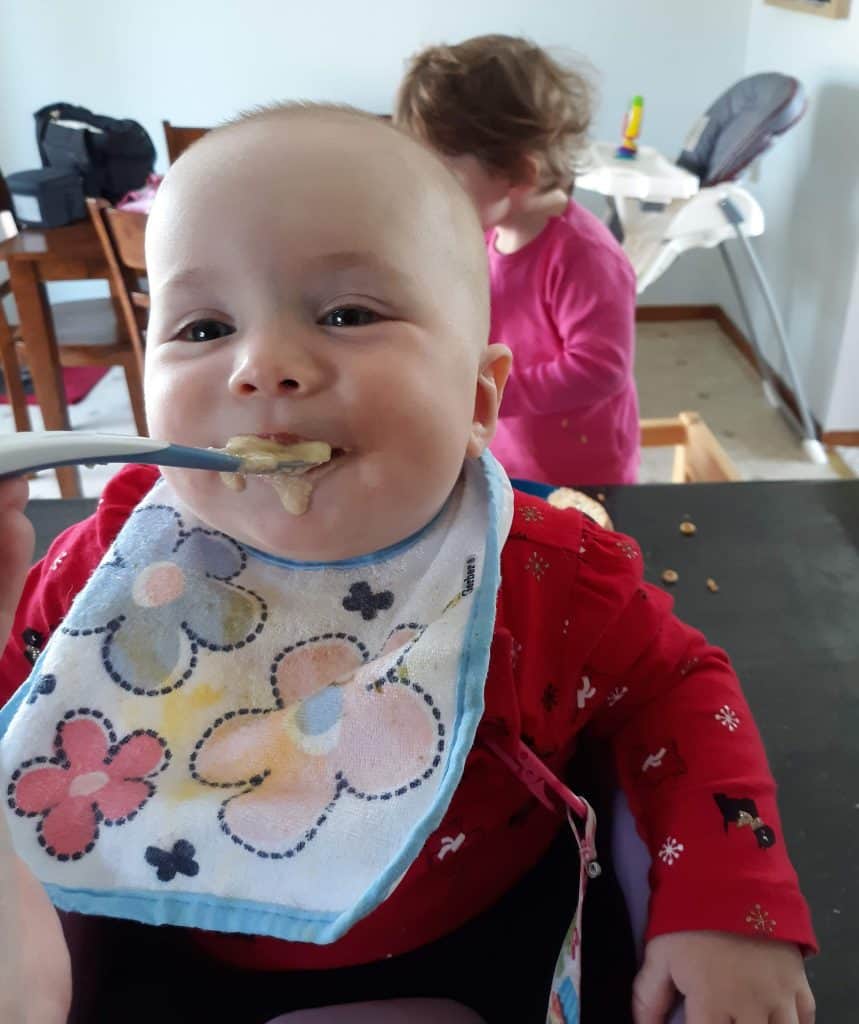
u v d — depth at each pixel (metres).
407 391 0.49
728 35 2.88
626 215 2.13
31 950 0.43
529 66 1.29
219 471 0.45
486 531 0.57
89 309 2.25
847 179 2.25
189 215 0.49
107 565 0.61
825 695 0.74
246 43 2.80
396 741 0.53
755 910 0.51
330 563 0.59
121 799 0.54
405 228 0.50
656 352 2.98
